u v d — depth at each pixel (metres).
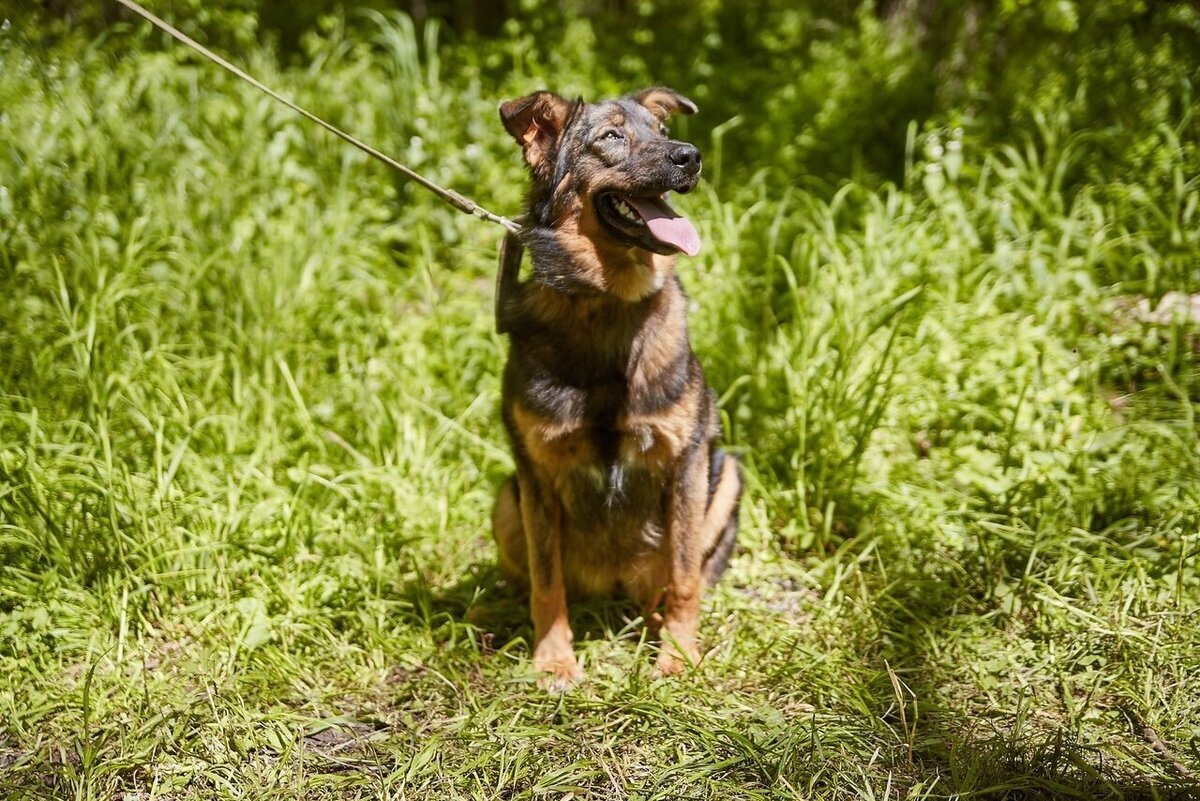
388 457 4.77
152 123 6.22
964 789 2.94
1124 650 3.54
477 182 6.64
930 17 8.12
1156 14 6.82
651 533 3.87
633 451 3.66
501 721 3.40
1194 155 5.71
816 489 4.54
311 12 8.33
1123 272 5.56
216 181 5.96
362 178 6.49
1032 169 5.93
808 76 7.48
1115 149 5.96
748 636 3.89
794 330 5.10
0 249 5.15
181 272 5.45
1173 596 3.78
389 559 4.29
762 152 7.01
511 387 3.71
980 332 5.14
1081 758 3.03
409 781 3.08
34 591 3.79
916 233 5.55
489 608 4.16
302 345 5.23
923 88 7.22
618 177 3.45
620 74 7.90
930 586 4.03
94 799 2.97
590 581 4.05
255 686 3.54
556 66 7.68
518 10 8.73
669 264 3.66
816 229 5.95
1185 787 2.90
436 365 5.38
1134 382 5.10
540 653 3.81
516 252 3.84
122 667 3.59
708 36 8.14
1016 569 4.07
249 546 4.07
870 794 2.92
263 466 4.62
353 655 3.77
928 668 3.62
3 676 3.52
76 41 6.75
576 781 3.08
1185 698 3.32
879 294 5.25
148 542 3.94
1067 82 6.57
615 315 3.54
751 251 5.85
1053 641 3.64
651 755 3.20
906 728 3.19
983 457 4.59
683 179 3.43
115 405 4.64
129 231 5.48
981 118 6.57
